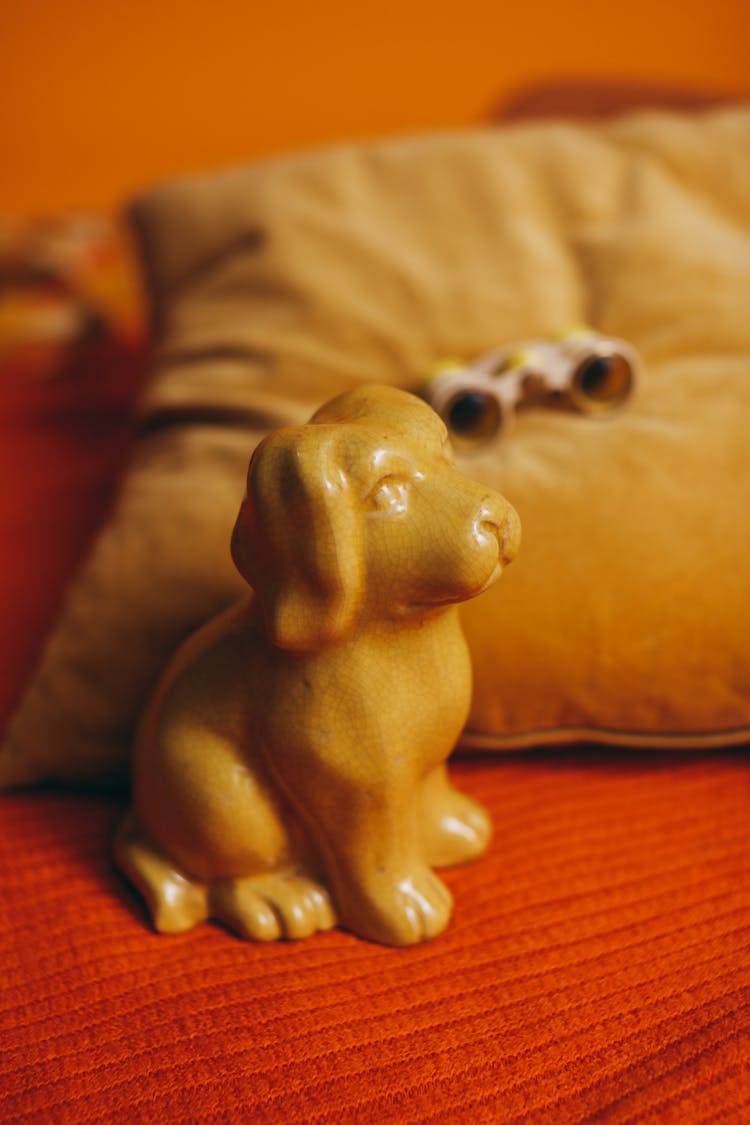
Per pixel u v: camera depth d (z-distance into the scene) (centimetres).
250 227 83
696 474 65
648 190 82
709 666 64
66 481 108
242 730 56
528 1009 55
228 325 80
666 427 67
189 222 86
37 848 63
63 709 66
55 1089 52
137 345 153
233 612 58
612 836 63
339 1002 55
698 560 63
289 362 77
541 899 60
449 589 53
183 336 81
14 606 83
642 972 56
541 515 64
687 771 67
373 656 54
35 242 156
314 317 78
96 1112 52
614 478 65
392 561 53
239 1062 53
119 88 185
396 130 198
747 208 83
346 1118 51
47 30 179
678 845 62
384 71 193
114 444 119
